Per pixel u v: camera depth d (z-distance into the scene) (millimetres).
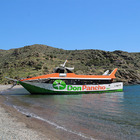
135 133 10562
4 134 9391
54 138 9156
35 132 10031
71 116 15008
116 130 11133
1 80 108812
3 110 17188
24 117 14156
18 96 34219
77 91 36688
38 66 131875
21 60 153750
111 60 184750
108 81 41875
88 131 10789
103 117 14789
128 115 15688
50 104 22375
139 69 158625
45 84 34750
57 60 171000
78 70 137250
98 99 28375
